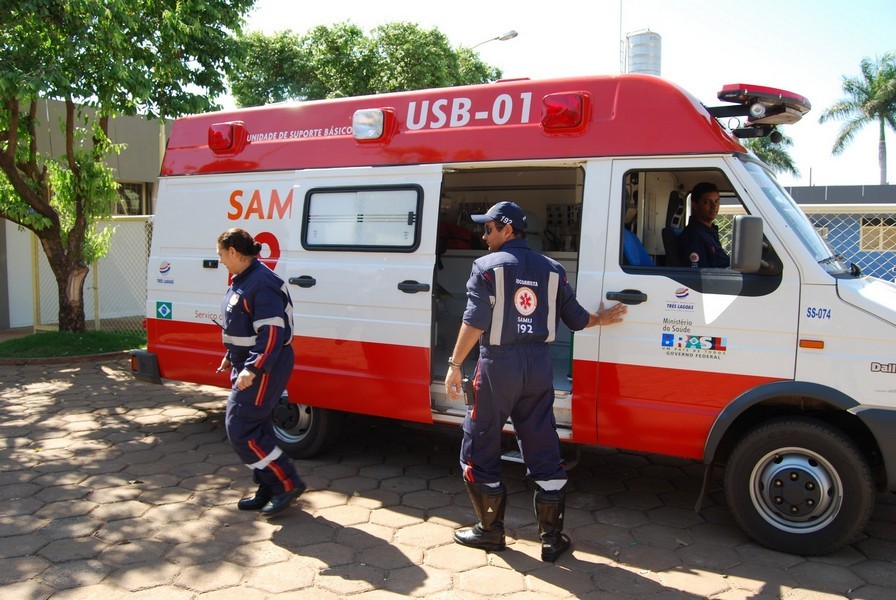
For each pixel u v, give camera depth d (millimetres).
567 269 6832
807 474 3896
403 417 4977
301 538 4160
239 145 5750
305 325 5336
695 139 4164
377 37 23062
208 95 10789
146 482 5059
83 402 7430
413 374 4902
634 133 4305
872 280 4250
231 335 4305
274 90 23047
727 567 3857
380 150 5105
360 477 5230
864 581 3709
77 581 3625
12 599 3436
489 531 3994
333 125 5379
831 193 28141
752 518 4043
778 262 3936
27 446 5906
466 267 7109
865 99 36031
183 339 5926
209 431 6375
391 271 4980
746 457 4012
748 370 3969
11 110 9469
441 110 4938
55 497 4754
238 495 4828
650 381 4207
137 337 10891
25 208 10281
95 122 10312
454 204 7371
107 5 8805
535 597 3523
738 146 4289
